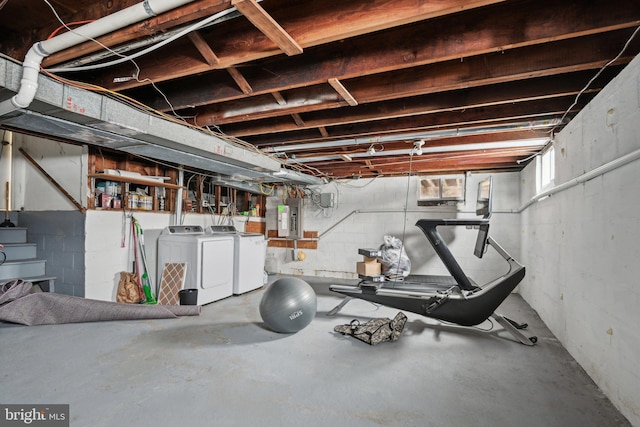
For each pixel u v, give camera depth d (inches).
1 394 79.8
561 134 117.5
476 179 214.4
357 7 60.6
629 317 70.8
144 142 111.7
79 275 152.0
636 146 68.1
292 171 187.2
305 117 116.6
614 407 76.7
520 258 201.8
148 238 179.8
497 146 135.6
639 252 67.1
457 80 81.6
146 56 80.8
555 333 123.8
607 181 81.3
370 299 140.0
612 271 78.5
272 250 266.4
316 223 253.6
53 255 159.2
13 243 158.6
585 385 87.1
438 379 90.4
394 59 72.7
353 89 92.4
